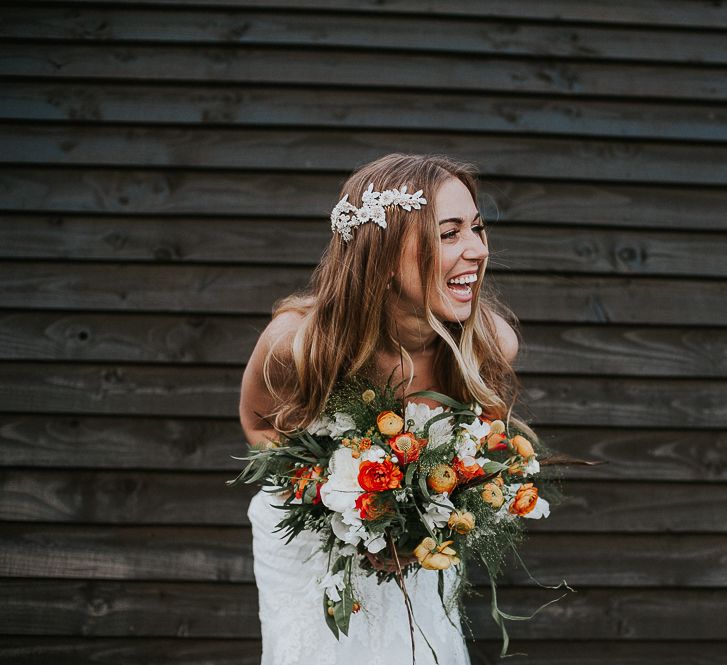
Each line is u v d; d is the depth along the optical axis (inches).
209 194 92.4
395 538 54.4
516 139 94.3
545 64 94.3
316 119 92.7
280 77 92.4
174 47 92.6
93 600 91.5
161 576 91.4
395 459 54.4
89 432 91.3
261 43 92.1
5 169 91.6
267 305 92.3
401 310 64.4
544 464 62.5
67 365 91.4
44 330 91.0
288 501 60.3
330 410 62.6
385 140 93.4
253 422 76.5
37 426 91.0
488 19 93.8
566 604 93.7
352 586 58.6
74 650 91.3
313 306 68.7
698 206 95.1
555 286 94.3
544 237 94.3
